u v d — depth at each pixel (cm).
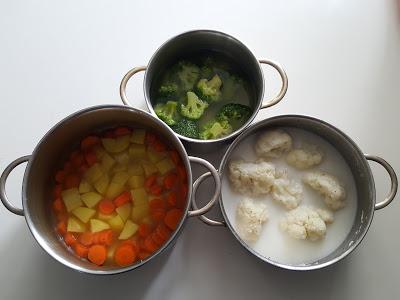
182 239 91
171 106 95
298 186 91
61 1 108
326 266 84
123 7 108
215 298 88
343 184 92
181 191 87
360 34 106
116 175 89
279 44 105
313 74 103
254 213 86
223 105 97
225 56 98
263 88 84
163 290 88
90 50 104
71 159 92
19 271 90
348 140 86
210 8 108
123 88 86
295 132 95
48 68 103
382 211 94
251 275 89
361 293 89
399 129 100
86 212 86
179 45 94
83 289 88
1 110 100
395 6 108
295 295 88
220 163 91
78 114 80
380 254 91
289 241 88
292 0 109
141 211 86
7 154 97
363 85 102
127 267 71
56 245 81
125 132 92
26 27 106
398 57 105
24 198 75
